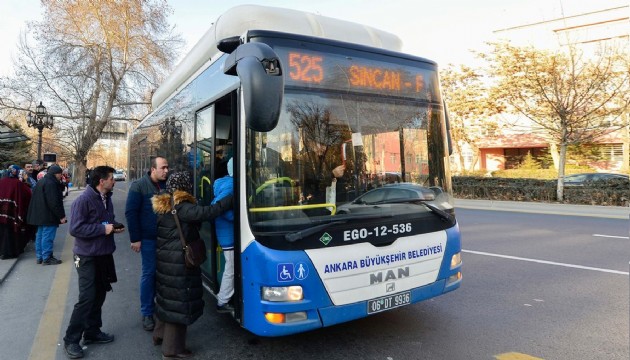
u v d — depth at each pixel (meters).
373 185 3.58
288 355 3.72
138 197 4.24
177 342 3.60
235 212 3.37
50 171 7.06
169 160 5.97
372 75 3.70
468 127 24.39
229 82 3.63
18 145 27.62
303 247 3.10
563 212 14.20
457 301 5.07
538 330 4.21
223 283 3.71
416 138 3.92
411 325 4.36
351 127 3.54
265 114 2.71
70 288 5.73
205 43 4.39
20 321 4.57
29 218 6.96
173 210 3.38
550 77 16.30
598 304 4.93
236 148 3.40
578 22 24.08
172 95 5.98
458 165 30.98
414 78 3.97
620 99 15.73
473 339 4.01
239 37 3.35
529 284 5.73
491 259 7.18
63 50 28.33
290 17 3.80
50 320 4.59
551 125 17.56
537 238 9.18
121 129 33.97
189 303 3.41
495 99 21.11
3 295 5.42
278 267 3.03
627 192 14.62
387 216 3.51
